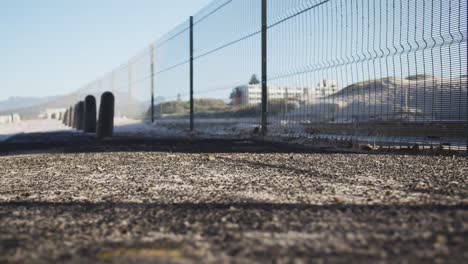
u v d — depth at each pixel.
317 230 2.18
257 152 7.00
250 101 12.86
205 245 1.97
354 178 3.98
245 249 1.90
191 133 15.19
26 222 2.46
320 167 4.85
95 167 5.26
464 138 6.61
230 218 2.47
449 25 6.37
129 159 6.16
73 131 19.19
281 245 1.95
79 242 2.05
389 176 4.06
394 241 1.96
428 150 6.55
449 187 3.39
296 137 9.85
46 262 1.77
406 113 7.66
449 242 1.92
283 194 3.21
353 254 1.80
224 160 5.82
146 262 1.75
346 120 9.16
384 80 8.33
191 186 3.68
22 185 3.94
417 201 2.84
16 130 21.25
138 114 27.58
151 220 2.46
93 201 3.07
